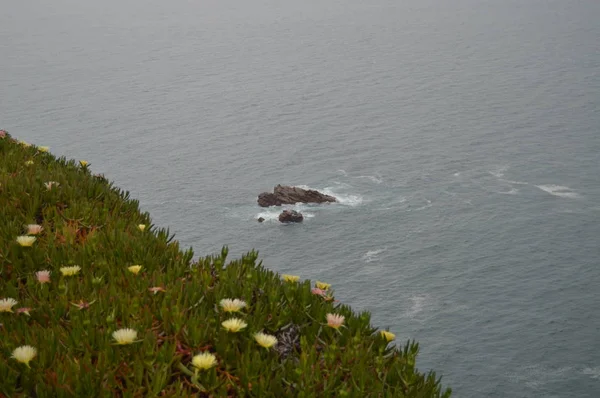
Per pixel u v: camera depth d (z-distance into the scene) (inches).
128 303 232.5
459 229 5344.5
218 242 5201.8
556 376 3550.7
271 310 230.1
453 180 6422.2
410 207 5797.2
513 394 3417.8
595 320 4040.4
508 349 3784.5
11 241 281.3
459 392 3427.7
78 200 354.6
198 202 5959.6
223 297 236.5
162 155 7313.0
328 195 5999.0
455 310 4185.5
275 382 185.3
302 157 7140.8
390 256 4913.9
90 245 285.9
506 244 5064.0
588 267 4687.5
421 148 7386.8
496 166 6756.9
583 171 6550.2
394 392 186.9
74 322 212.7
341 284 4569.4
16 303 223.3
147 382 183.9
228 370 198.1
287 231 5319.9
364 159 7032.5
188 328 212.8
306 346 208.5
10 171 405.7
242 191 6186.0
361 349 206.1
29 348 185.8
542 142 7495.1
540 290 4399.6
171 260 279.9
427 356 3730.3
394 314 4175.7
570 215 5570.9
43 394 176.9
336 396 185.0
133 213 351.6
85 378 180.2
